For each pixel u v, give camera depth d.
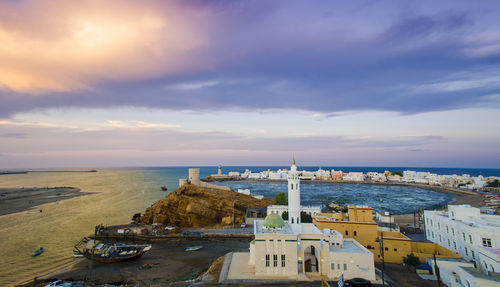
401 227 102.06
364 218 78.06
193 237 90.31
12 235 94.06
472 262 52.41
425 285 47.59
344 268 50.69
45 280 56.72
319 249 52.50
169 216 107.88
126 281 55.50
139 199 183.62
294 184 65.69
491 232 51.56
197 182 140.50
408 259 56.88
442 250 59.59
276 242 51.56
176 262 67.50
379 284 47.97
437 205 174.50
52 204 162.50
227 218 107.69
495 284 38.12
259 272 50.97
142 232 93.25
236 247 81.00
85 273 60.34
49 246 81.81
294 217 65.44
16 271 62.94
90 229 102.69
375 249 62.75
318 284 47.19
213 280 49.69
